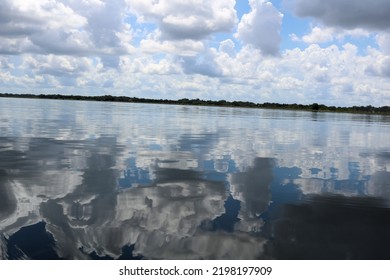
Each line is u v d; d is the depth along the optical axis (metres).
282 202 8.43
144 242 5.99
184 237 6.24
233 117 50.75
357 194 9.38
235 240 6.20
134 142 17.80
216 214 7.44
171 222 6.89
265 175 11.28
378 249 6.06
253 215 7.46
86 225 6.59
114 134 21.09
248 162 13.44
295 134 26.20
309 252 5.88
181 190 9.13
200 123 34.31
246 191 9.27
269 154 15.67
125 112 53.34
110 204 7.79
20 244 5.79
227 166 12.46
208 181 10.18
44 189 8.76
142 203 7.94
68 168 11.12
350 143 21.62
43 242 5.88
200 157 14.07
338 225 7.05
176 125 30.34
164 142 18.30
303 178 11.07
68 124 27.23
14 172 10.36
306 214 7.64
